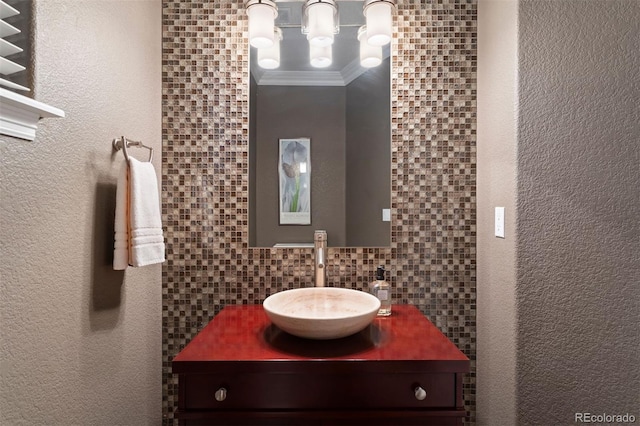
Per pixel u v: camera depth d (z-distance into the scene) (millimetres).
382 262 1556
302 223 1566
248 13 1450
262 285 1556
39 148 871
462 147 1543
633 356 1164
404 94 1549
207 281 1549
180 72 1541
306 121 1572
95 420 1087
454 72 1543
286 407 1036
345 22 1573
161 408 1526
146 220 1174
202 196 1546
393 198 1554
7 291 783
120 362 1225
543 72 1189
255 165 1559
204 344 1125
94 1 1088
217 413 1024
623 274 1165
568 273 1179
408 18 1547
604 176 1173
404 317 1393
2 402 771
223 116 1548
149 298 1432
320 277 1439
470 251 1544
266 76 1566
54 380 920
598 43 1180
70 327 981
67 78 971
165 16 1544
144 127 1396
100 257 1119
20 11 854
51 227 913
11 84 783
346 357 1030
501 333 1299
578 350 1178
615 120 1171
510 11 1236
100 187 1121
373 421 1039
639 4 1170
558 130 1185
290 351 1073
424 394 1004
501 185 1300
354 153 1571
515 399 1197
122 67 1243
